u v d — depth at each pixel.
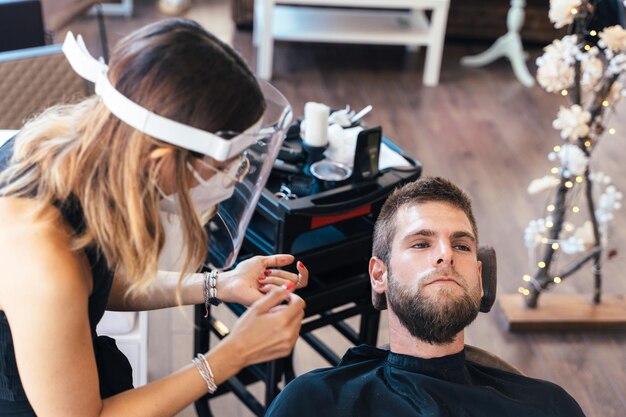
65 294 1.12
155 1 5.43
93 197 1.10
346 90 4.37
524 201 3.45
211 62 1.08
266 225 2.07
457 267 1.52
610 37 2.34
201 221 1.24
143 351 2.06
